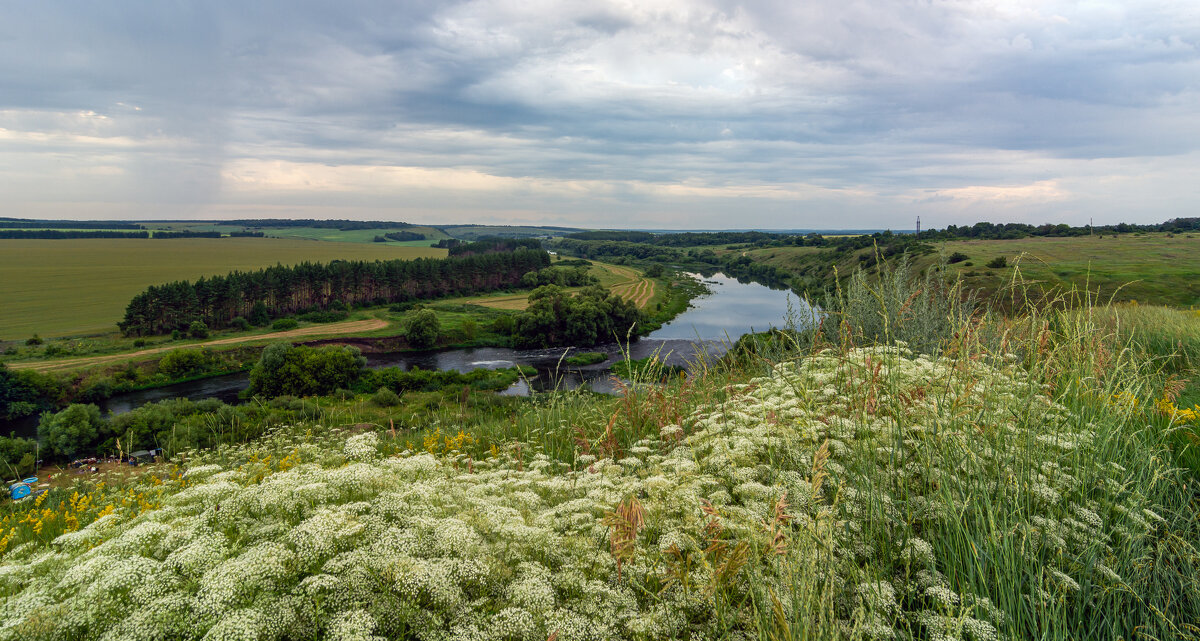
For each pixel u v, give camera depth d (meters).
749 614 3.06
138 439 29.31
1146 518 3.84
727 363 9.67
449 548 3.24
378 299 121.44
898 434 4.57
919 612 3.07
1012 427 4.54
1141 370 6.66
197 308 91.06
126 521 4.09
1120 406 5.05
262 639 2.66
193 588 2.94
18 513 7.65
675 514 3.90
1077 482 4.05
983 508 3.71
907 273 10.30
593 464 5.32
